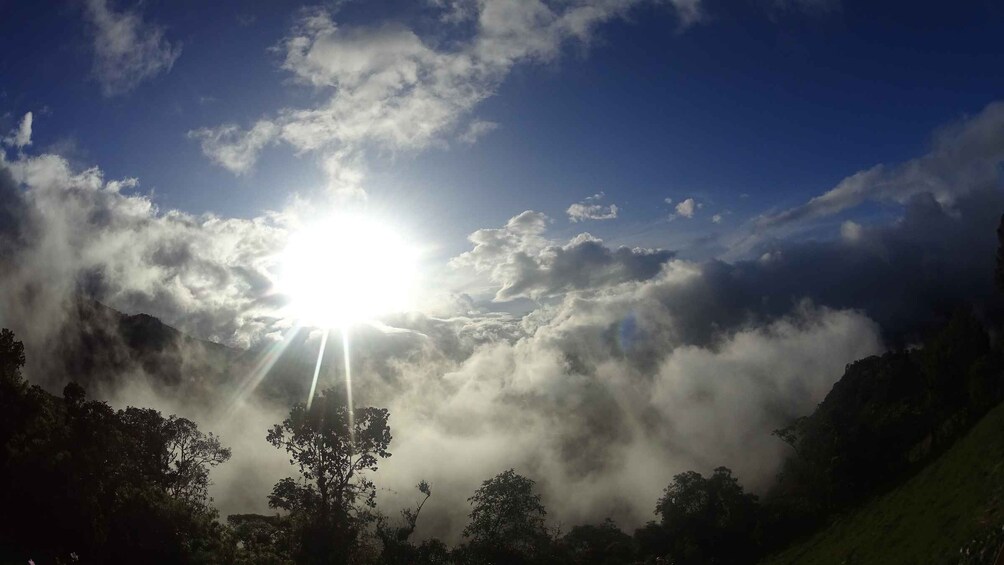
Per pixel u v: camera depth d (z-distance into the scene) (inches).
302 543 2726.4
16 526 1898.4
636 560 4503.0
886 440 4505.4
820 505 4552.2
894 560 2623.0
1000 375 3814.0
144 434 2903.5
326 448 2842.0
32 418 2165.4
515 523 3061.0
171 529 2124.8
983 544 1846.7
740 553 4606.3
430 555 2859.3
